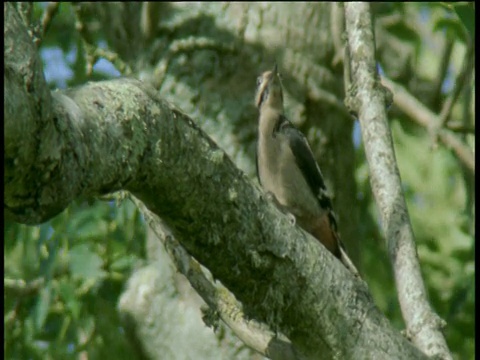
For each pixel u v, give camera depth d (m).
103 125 5.62
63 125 5.33
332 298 6.55
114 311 12.42
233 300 7.38
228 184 6.09
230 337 11.34
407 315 7.82
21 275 12.84
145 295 11.93
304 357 7.04
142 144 5.76
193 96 11.83
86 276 11.54
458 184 15.64
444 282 14.71
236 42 12.01
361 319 6.64
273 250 6.31
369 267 15.30
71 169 5.36
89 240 12.02
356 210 12.33
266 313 6.51
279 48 12.03
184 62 11.95
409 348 6.77
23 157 5.07
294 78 12.02
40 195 5.29
